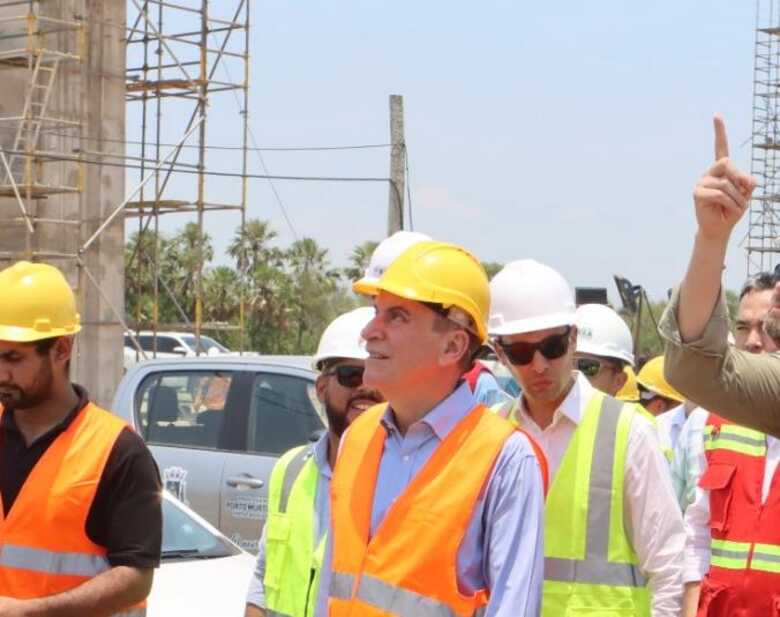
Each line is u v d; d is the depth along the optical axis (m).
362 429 3.98
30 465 4.68
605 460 4.95
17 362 4.66
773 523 5.73
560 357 5.01
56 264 26.80
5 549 4.64
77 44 26.53
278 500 5.20
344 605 3.74
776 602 5.68
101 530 4.67
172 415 11.21
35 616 4.46
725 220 3.31
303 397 10.73
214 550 7.98
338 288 71.19
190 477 10.80
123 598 4.57
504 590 3.59
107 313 27.44
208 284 65.38
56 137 26.59
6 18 25.88
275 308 68.94
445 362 3.78
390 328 3.81
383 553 3.70
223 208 28.98
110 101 27.48
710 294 3.40
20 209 25.95
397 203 25.84
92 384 27.00
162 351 38.00
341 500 3.87
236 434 10.82
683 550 4.94
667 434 8.10
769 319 3.92
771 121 41.91
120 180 27.81
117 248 27.77
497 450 3.70
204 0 28.61
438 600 3.62
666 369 3.52
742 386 3.45
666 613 4.89
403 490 3.74
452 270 3.80
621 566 4.91
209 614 7.21
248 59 28.91
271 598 5.07
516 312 5.06
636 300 15.73
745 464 5.82
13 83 26.64
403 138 25.95
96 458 4.67
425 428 3.79
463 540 3.64
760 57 41.91
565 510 4.94
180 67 28.08
